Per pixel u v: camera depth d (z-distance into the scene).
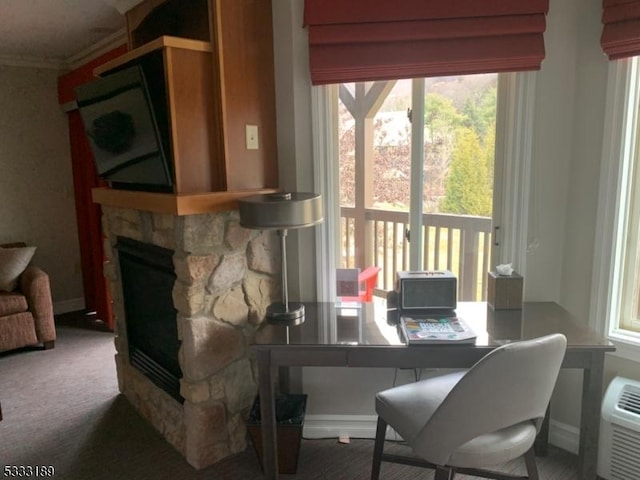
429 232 2.37
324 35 2.05
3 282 3.62
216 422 2.23
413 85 2.25
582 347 1.69
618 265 2.05
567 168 2.12
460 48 2.00
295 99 2.21
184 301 2.09
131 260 2.65
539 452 2.20
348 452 2.29
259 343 1.82
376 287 2.52
